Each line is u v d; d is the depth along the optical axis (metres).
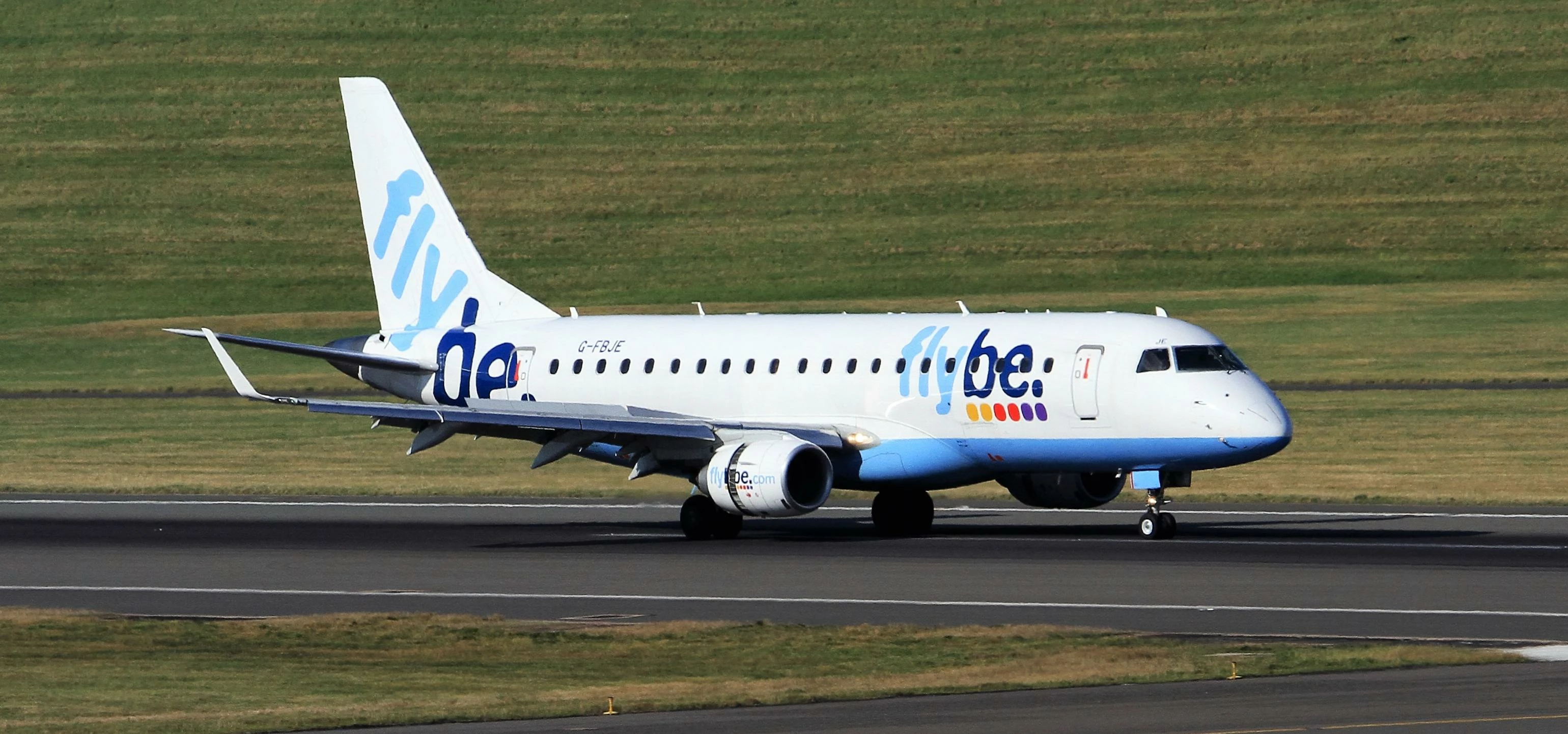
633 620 116.75
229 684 96.31
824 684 91.56
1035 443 159.12
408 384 195.38
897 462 163.62
